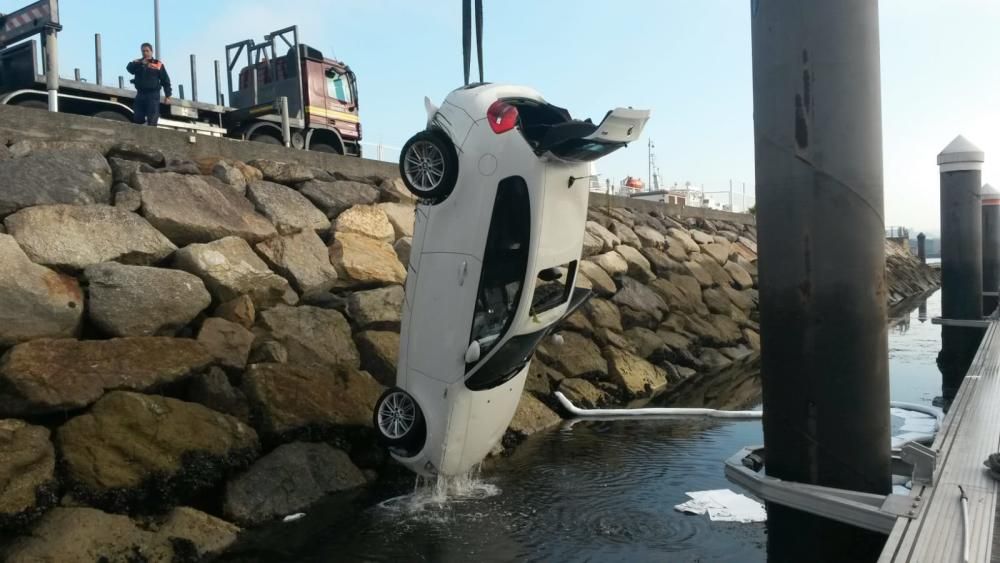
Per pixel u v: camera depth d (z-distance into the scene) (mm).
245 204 9195
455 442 6289
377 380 8234
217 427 6199
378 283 9555
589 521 6000
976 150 12297
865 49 3932
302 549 5434
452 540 5605
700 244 21609
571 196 5918
